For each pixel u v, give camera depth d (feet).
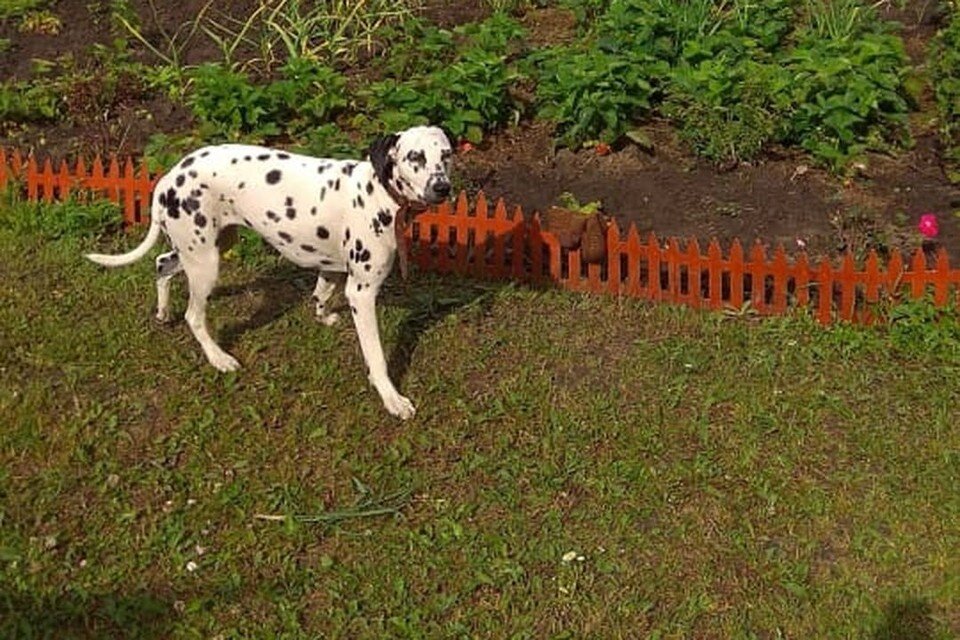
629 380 12.89
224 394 12.69
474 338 13.43
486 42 17.13
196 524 11.34
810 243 14.52
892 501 11.59
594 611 10.71
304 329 13.56
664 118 16.48
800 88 15.93
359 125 16.25
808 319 13.52
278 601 10.75
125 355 13.14
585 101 15.84
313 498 11.62
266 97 16.29
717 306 13.80
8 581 10.80
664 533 11.35
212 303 13.91
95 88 17.26
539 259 14.19
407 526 11.40
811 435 12.25
